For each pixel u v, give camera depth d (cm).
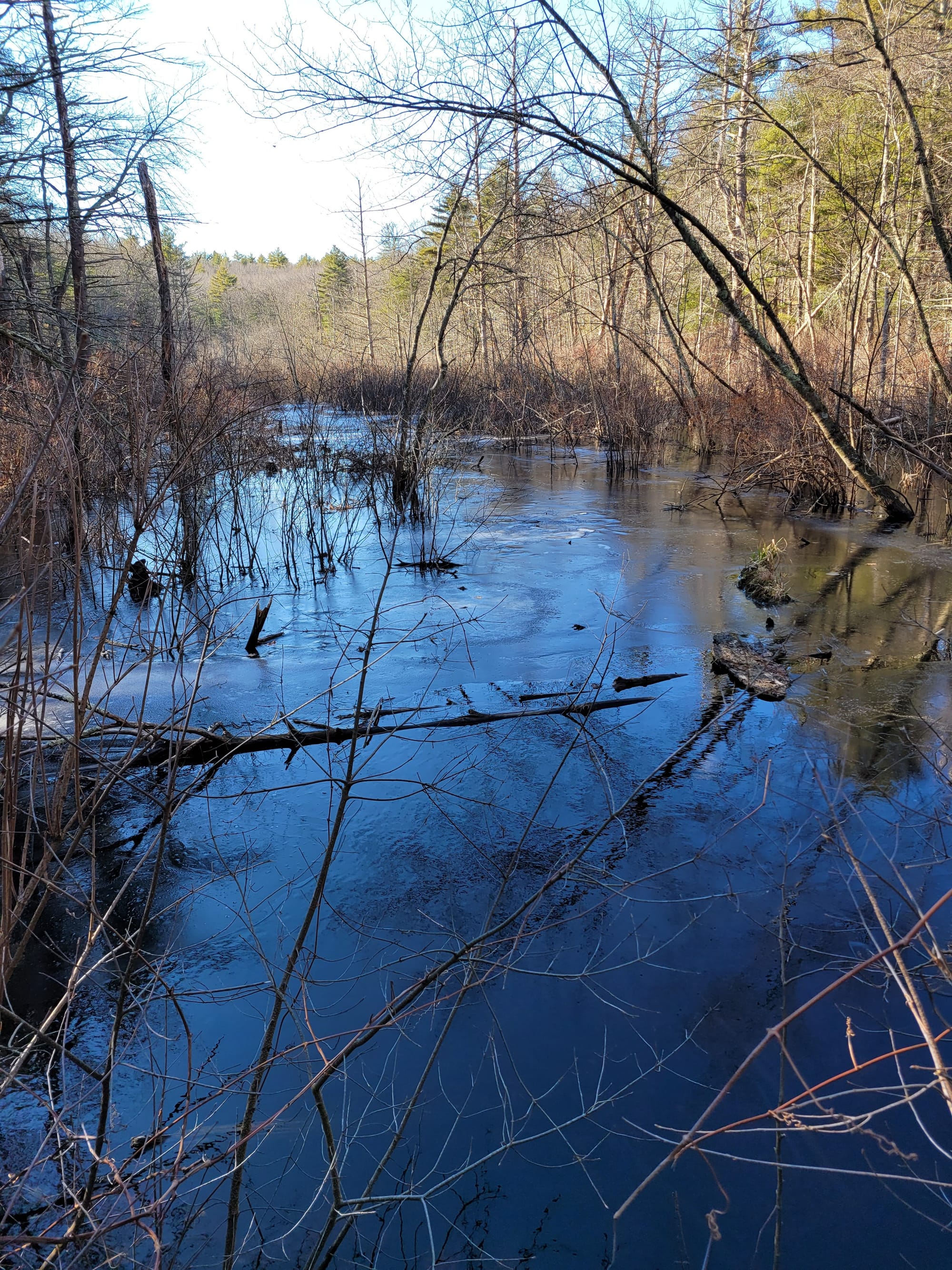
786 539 973
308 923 230
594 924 319
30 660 211
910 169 1334
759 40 1059
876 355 1352
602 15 828
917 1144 227
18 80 903
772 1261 200
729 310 981
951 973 207
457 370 2017
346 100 746
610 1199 216
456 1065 258
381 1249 204
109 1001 282
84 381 444
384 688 540
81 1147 226
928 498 1157
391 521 1054
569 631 648
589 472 1495
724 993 282
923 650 599
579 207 1015
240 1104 244
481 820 391
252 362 1107
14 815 206
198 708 505
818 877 340
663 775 427
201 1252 202
